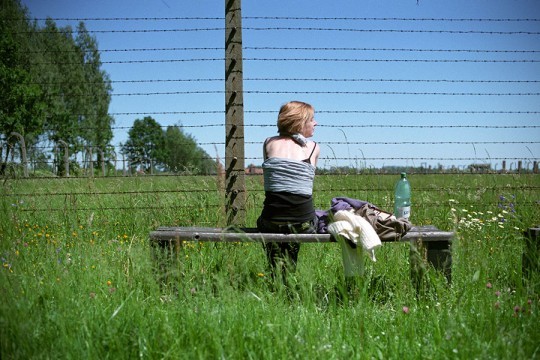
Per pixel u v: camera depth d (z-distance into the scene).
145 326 2.68
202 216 5.59
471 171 5.75
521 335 2.54
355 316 2.93
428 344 2.59
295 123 4.02
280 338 2.50
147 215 5.74
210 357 2.39
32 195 5.86
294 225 3.80
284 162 3.82
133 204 6.06
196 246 4.41
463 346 2.44
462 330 2.60
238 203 5.23
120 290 3.27
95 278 3.47
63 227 5.34
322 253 4.41
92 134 45.78
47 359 2.36
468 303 3.00
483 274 3.54
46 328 2.60
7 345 2.34
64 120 39.56
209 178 5.67
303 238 3.64
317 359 2.41
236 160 5.23
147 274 3.32
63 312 2.73
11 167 5.85
